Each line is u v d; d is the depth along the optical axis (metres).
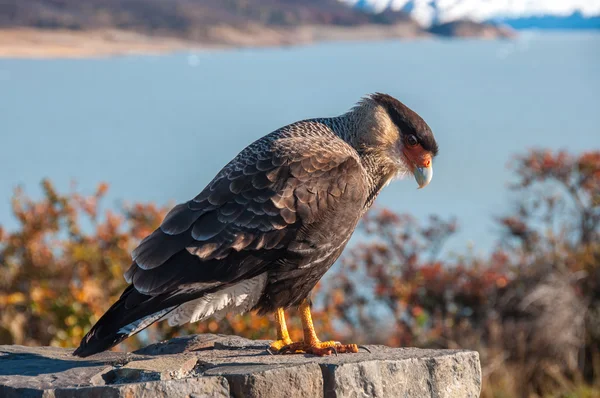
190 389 6.20
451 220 21.69
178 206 6.91
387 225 14.27
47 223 12.53
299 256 6.99
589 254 14.62
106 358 7.27
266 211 6.84
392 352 7.30
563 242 15.15
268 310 7.29
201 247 6.62
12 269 12.23
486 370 13.20
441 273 13.95
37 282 11.92
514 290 14.19
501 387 13.02
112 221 12.38
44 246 12.36
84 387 6.10
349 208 7.21
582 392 12.94
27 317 11.72
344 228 7.20
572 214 15.45
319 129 7.75
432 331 13.35
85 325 10.86
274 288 7.12
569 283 14.27
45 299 11.22
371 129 8.01
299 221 6.93
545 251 15.01
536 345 13.78
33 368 6.84
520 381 13.31
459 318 13.95
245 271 6.79
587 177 15.25
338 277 13.63
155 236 6.71
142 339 11.28
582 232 15.39
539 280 14.30
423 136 8.05
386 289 13.49
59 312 11.02
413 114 8.14
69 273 12.15
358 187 7.31
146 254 6.60
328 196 7.07
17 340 11.40
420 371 7.03
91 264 12.02
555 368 13.60
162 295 6.50
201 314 6.99
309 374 6.61
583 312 14.08
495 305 14.11
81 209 12.94
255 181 6.92
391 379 6.87
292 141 7.28
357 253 14.00
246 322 10.65
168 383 6.16
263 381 6.41
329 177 7.14
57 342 10.74
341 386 6.65
